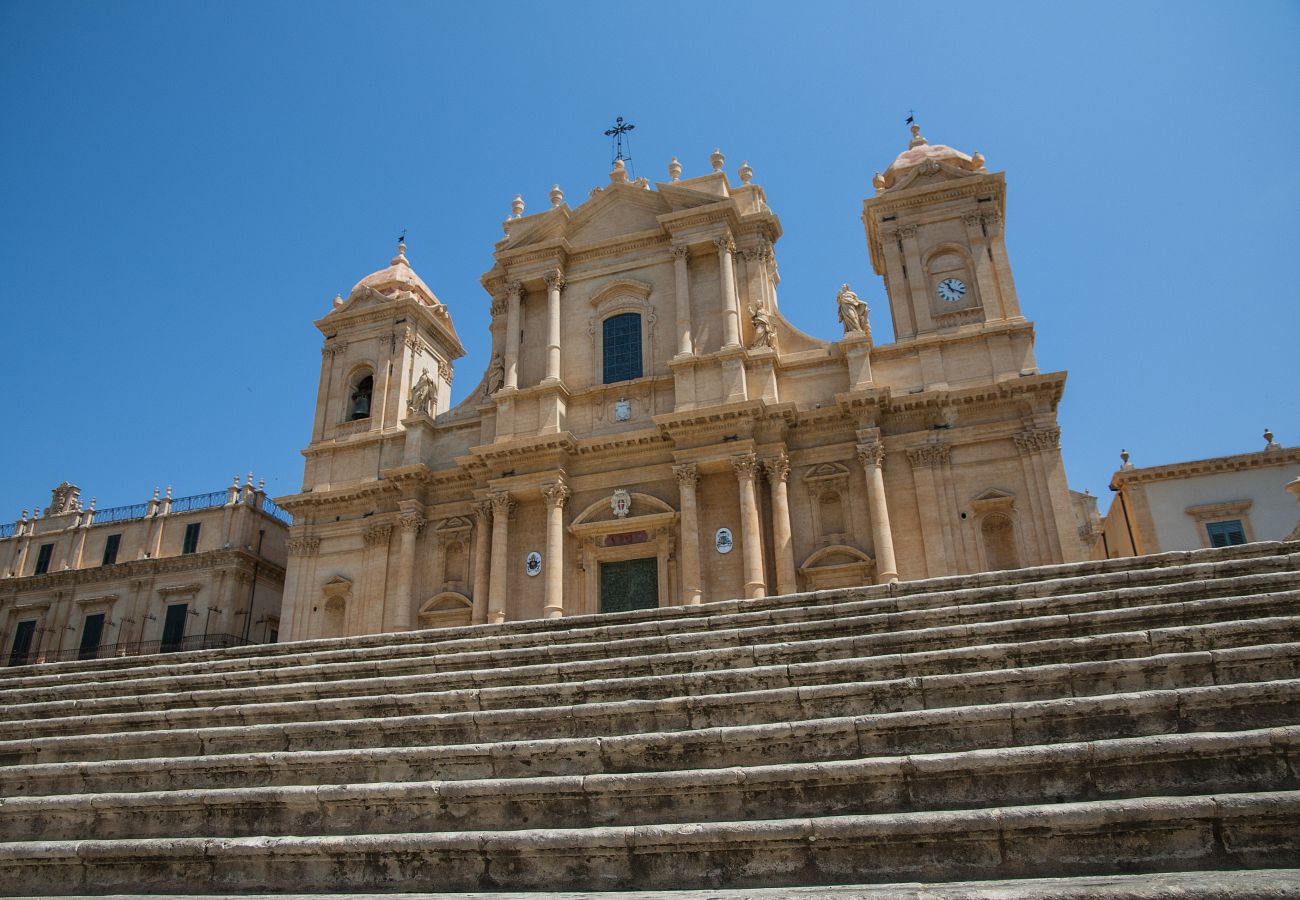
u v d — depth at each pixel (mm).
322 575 37469
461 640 16156
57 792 11344
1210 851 7191
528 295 38656
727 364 33594
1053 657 10391
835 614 13805
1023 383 31062
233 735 11820
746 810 8711
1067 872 7336
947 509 30938
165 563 47000
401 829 9469
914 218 35906
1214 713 8648
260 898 8562
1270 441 35875
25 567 50281
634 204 38594
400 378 41000
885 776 8523
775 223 37250
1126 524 37562
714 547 31922
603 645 13547
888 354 33594
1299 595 10688
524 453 34344
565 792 9133
